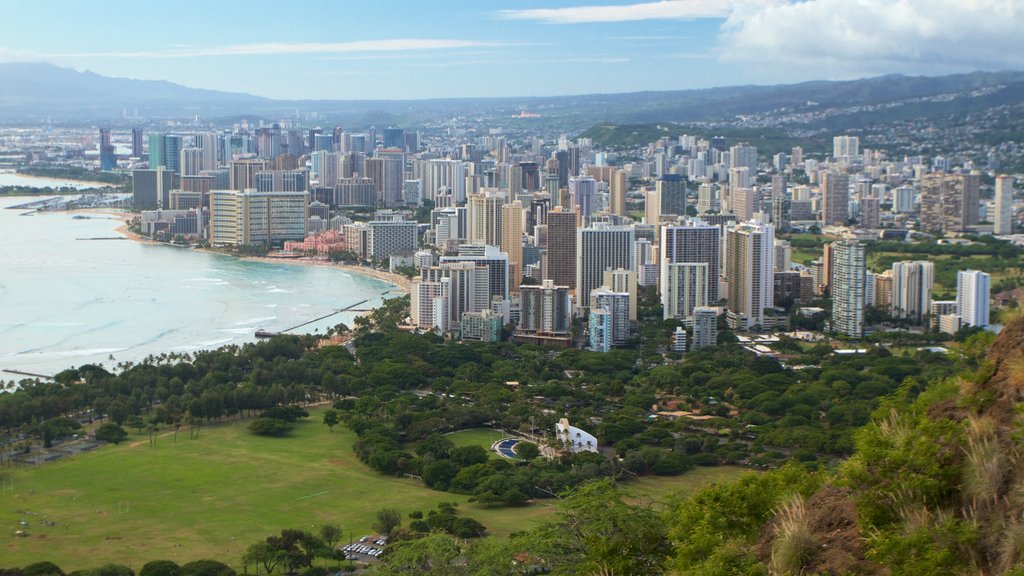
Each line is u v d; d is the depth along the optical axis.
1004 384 85.56
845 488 89.81
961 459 82.25
